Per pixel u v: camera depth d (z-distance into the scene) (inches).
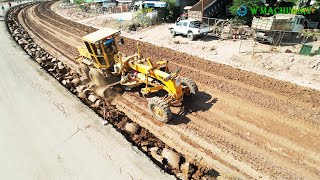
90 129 328.5
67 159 281.1
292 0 885.2
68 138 314.3
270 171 266.7
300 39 677.3
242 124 341.1
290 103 380.8
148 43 729.0
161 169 262.8
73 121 347.6
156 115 354.0
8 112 378.0
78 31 931.3
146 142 312.3
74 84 473.7
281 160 279.0
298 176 258.7
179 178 263.7
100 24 1069.8
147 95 422.3
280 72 487.2
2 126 344.8
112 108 394.9
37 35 908.6
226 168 274.5
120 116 370.0
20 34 865.5
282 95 403.2
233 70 502.6
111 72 439.2
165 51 645.3
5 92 441.1
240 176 264.4
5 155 292.4
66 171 265.6
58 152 292.4
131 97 426.6
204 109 379.9
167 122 352.2
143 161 272.7
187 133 330.0
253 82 449.7
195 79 477.4
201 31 725.9
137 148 294.2
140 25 968.3
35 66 546.6
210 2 932.6
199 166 276.4
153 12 1011.9
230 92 422.3
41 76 496.4
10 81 482.6
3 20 1159.0
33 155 290.5
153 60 589.0
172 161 277.1
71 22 1128.2
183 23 755.4
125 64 404.5
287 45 637.3
